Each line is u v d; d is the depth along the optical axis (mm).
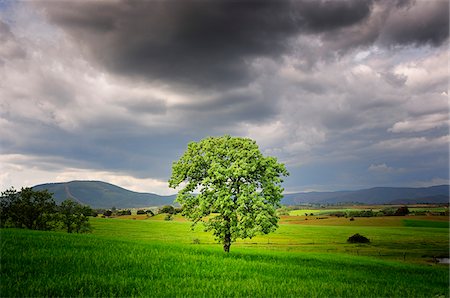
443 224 161375
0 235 33688
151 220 167625
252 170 37000
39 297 15875
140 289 18906
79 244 32312
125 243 37781
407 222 168250
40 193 75750
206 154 39594
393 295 22031
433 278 32250
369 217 197750
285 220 196125
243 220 35375
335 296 20438
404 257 65875
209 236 102500
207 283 21312
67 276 20047
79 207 81188
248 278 24500
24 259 23500
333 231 128750
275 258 40594
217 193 37281
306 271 30016
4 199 73938
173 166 41312
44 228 76312
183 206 39844
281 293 20188
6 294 16047
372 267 38625
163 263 26688
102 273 21797
